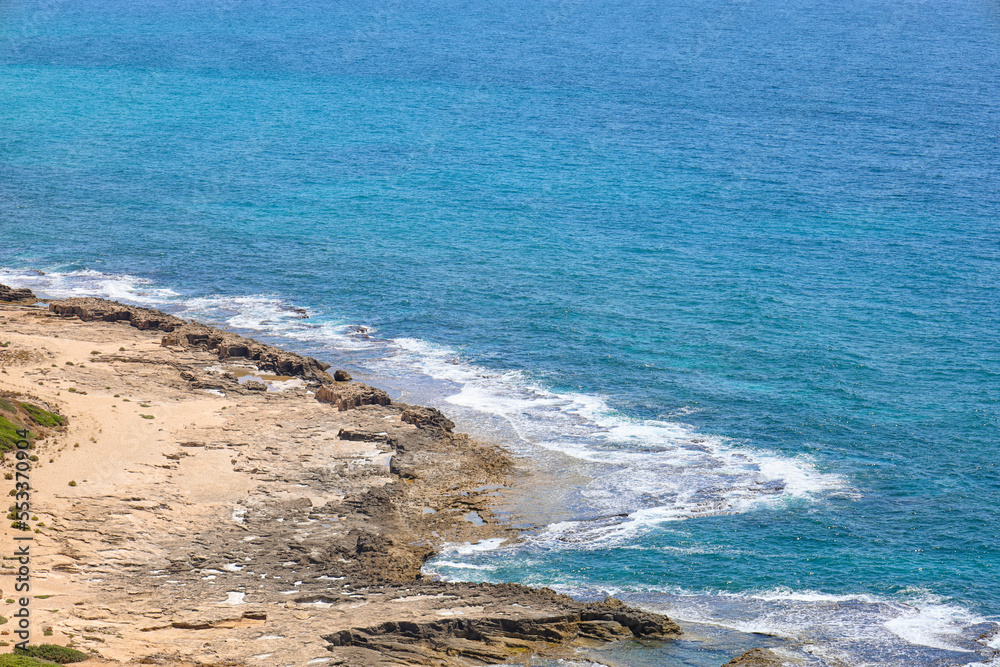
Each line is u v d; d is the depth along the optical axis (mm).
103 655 54781
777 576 73125
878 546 77000
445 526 78688
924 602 70125
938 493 84375
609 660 62094
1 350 100875
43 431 83938
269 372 105188
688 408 100062
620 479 86438
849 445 92500
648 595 70750
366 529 76562
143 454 83625
